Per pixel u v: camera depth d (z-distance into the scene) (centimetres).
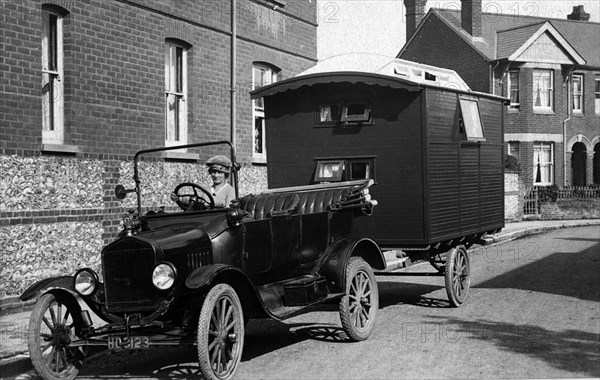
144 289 655
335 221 879
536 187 3089
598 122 3600
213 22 1491
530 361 713
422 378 653
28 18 1037
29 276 1039
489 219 1195
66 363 684
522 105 3359
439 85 1125
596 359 719
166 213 752
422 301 1107
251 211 869
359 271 848
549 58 3384
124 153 1238
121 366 747
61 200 1102
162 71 1338
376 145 1016
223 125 1530
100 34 1185
